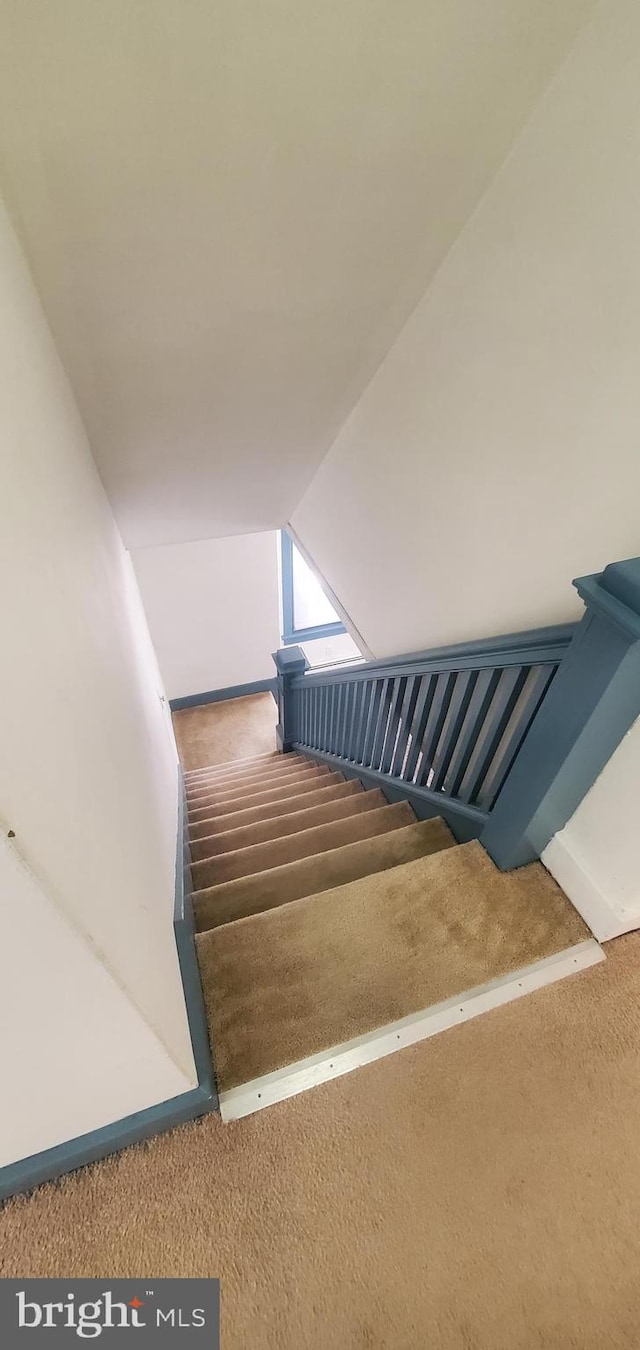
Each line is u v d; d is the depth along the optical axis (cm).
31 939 53
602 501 102
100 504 172
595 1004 121
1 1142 84
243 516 272
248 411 180
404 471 170
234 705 501
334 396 182
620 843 117
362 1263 91
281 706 392
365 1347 85
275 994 123
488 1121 106
